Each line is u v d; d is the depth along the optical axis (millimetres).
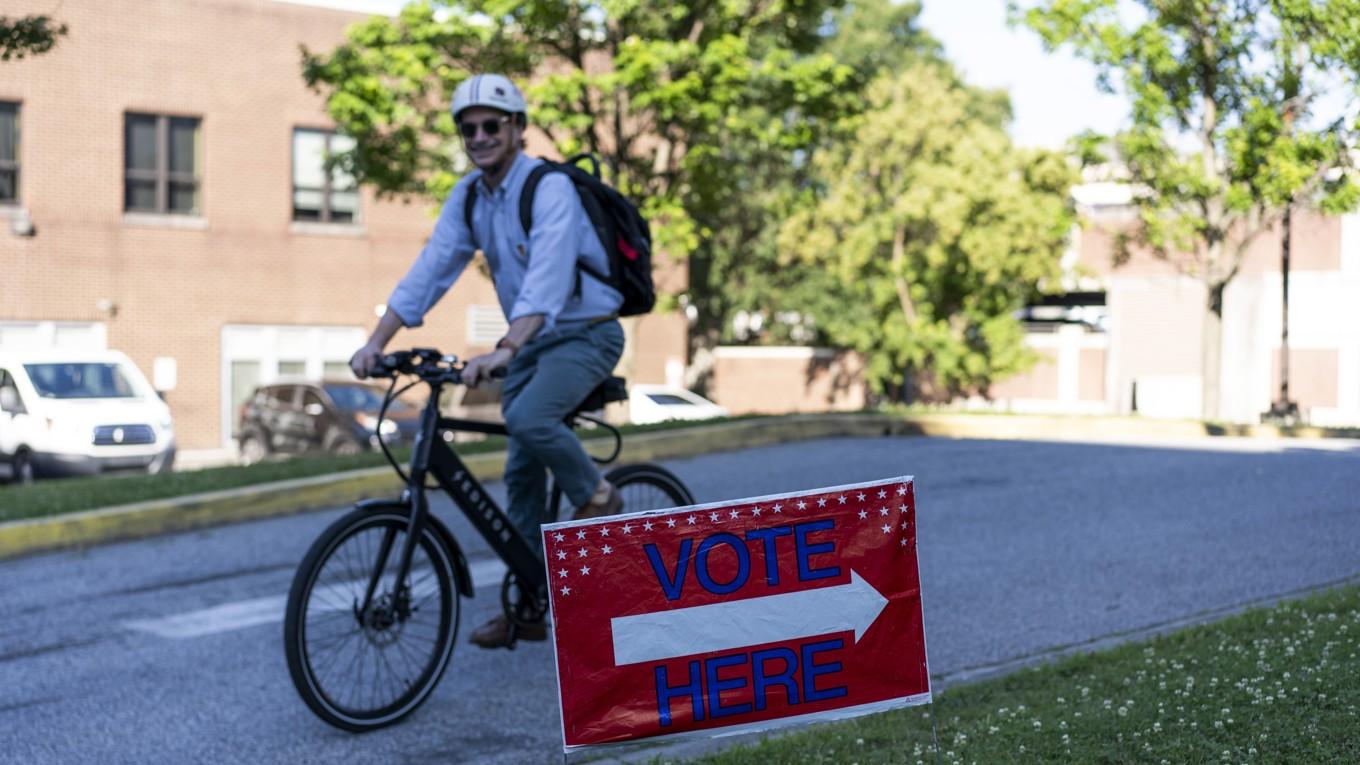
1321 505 9000
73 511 9172
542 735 4680
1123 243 24609
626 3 19562
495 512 5039
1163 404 39312
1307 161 18859
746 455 13141
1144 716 3846
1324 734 3510
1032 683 4625
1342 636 4621
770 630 3047
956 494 10070
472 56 20750
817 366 41188
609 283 5023
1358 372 37375
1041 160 32188
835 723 4242
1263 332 38406
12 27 10391
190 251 29516
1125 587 6680
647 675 2988
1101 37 19531
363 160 20578
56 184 28234
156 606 7020
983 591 6734
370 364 4844
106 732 4824
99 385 18062
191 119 29641
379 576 4766
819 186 37688
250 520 9922
